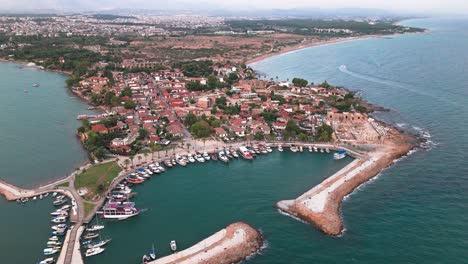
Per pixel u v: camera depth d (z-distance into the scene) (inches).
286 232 6304.1
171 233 6348.4
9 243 6038.4
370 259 5625.0
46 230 6397.6
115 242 6107.3
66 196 7450.8
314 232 6294.3
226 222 6653.5
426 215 6683.1
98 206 7062.0
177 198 7524.6
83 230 6338.6
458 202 7081.7
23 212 6934.1
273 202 7308.1
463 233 6151.6
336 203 7111.2
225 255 5698.8
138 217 6840.6
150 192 7770.7
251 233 6205.7
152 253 5733.3
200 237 6225.4
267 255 5748.0
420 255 5674.2
